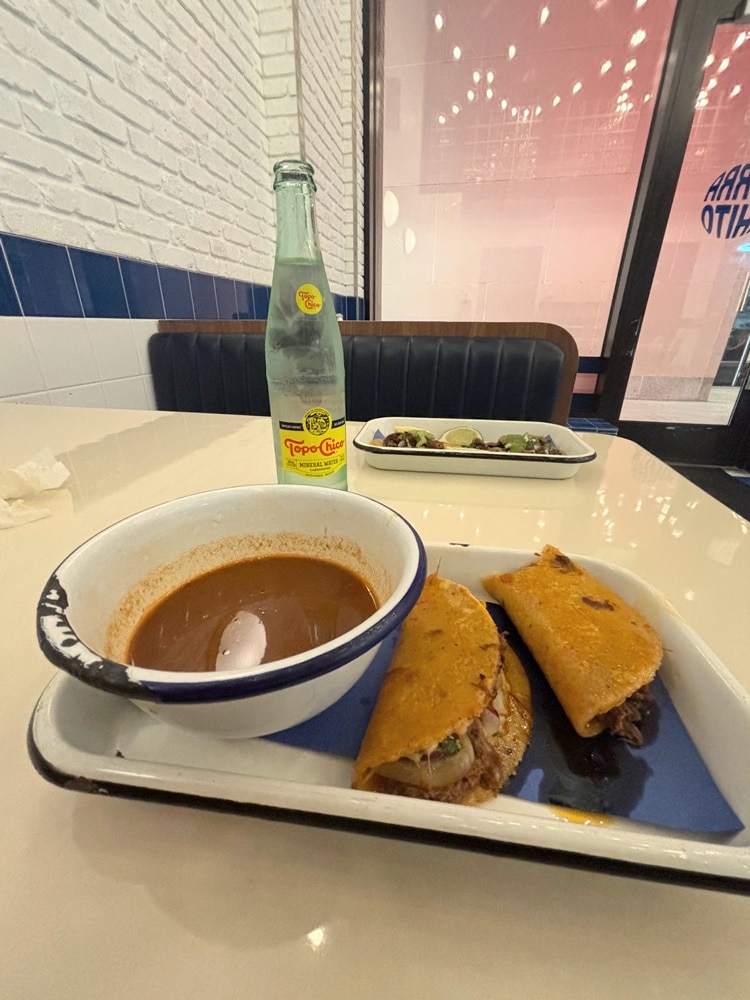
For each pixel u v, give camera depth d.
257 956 0.16
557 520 0.51
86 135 1.11
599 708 0.24
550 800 0.22
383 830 0.18
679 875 0.16
